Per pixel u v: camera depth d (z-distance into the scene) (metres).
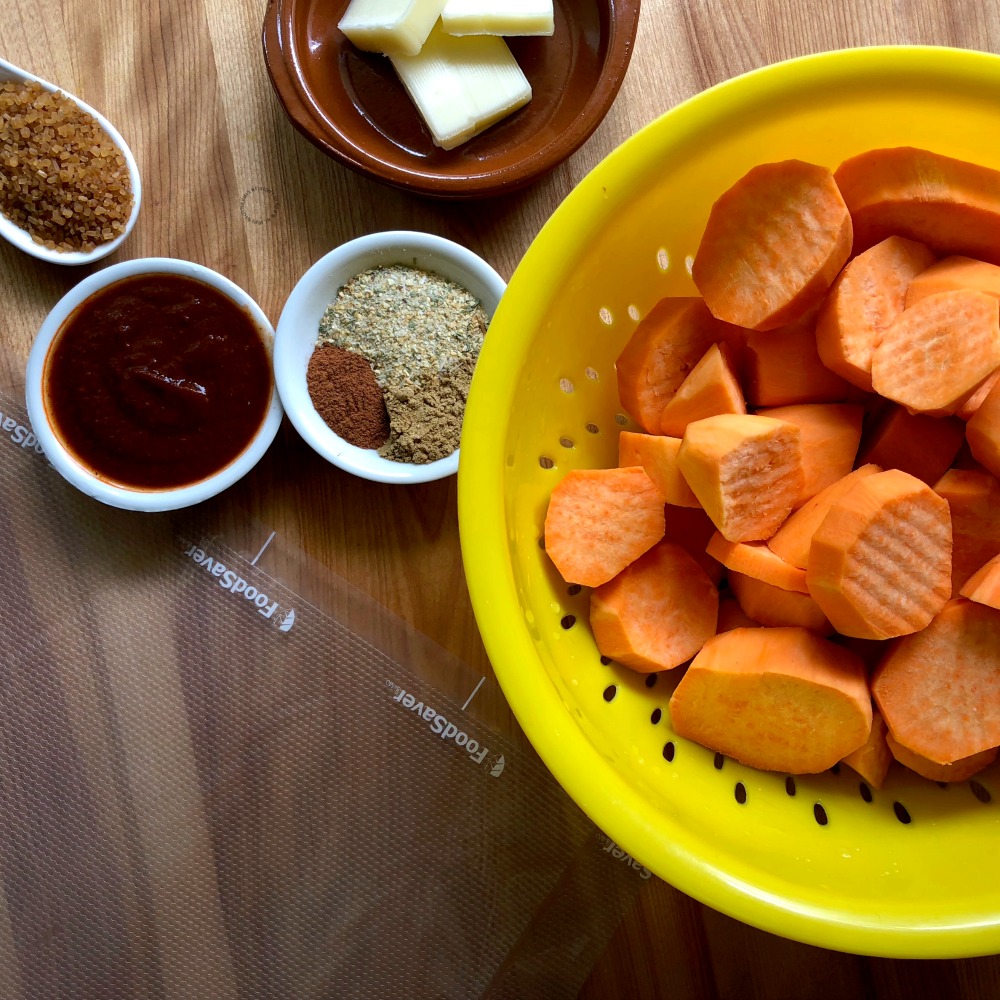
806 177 0.27
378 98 0.34
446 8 0.32
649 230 0.29
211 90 0.34
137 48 0.34
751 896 0.26
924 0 0.33
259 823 0.34
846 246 0.27
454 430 0.33
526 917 0.34
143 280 0.33
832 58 0.26
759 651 0.28
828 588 0.27
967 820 0.29
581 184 0.26
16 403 0.34
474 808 0.34
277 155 0.34
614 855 0.34
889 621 0.27
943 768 0.29
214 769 0.34
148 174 0.34
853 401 0.31
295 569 0.34
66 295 0.32
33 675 0.34
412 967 0.34
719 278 0.29
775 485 0.28
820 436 0.29
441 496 0.34
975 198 0.27
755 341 0.30
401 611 0.34
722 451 0.27
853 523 0.26
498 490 0.26
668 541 0.31
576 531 0.29
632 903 0.34
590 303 0.30
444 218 0.34
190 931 0.34
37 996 0.34
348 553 0.34
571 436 0.31
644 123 0.34
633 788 0.27
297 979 0.34
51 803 0.34
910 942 0.25
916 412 0.28
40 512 0.34
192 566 0.34
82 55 0.34
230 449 0.34
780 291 0.28
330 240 0.34
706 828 0.27
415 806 0.34
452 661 0.34
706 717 0.29
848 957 0.33
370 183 0.34
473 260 0.32
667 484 0.29
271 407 0.33
